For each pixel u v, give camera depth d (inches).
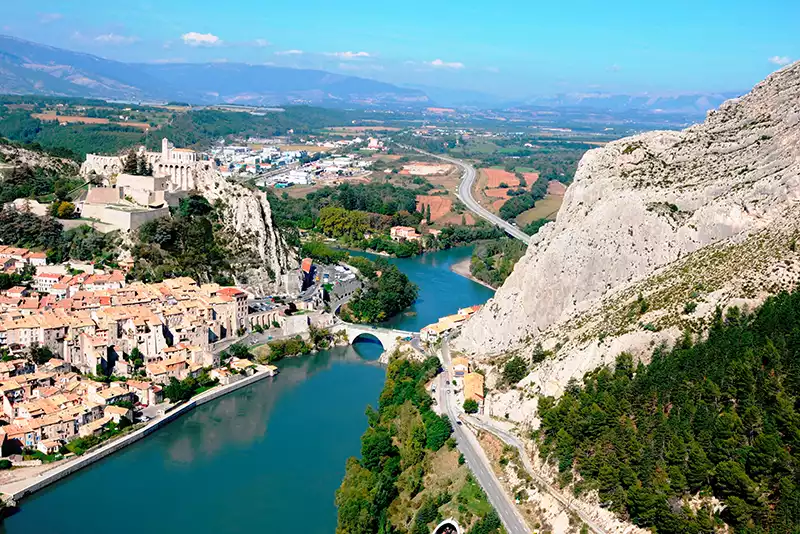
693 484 6476.4
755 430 6530.5
